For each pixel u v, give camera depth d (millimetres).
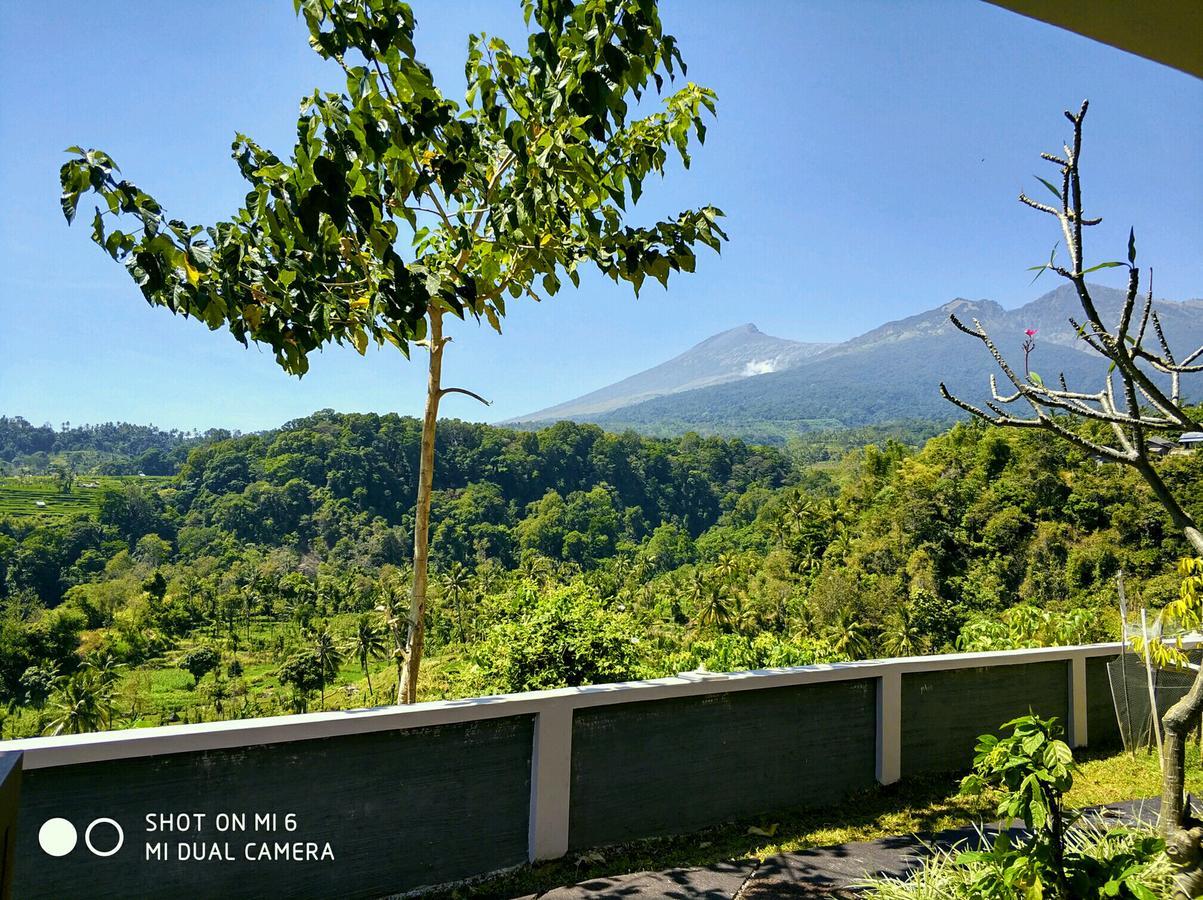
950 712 4902
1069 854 2496
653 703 3822
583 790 3607
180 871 2729
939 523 56812
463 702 3314
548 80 2805
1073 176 1786
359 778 3078
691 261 3516
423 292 2848
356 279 3309
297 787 2953
